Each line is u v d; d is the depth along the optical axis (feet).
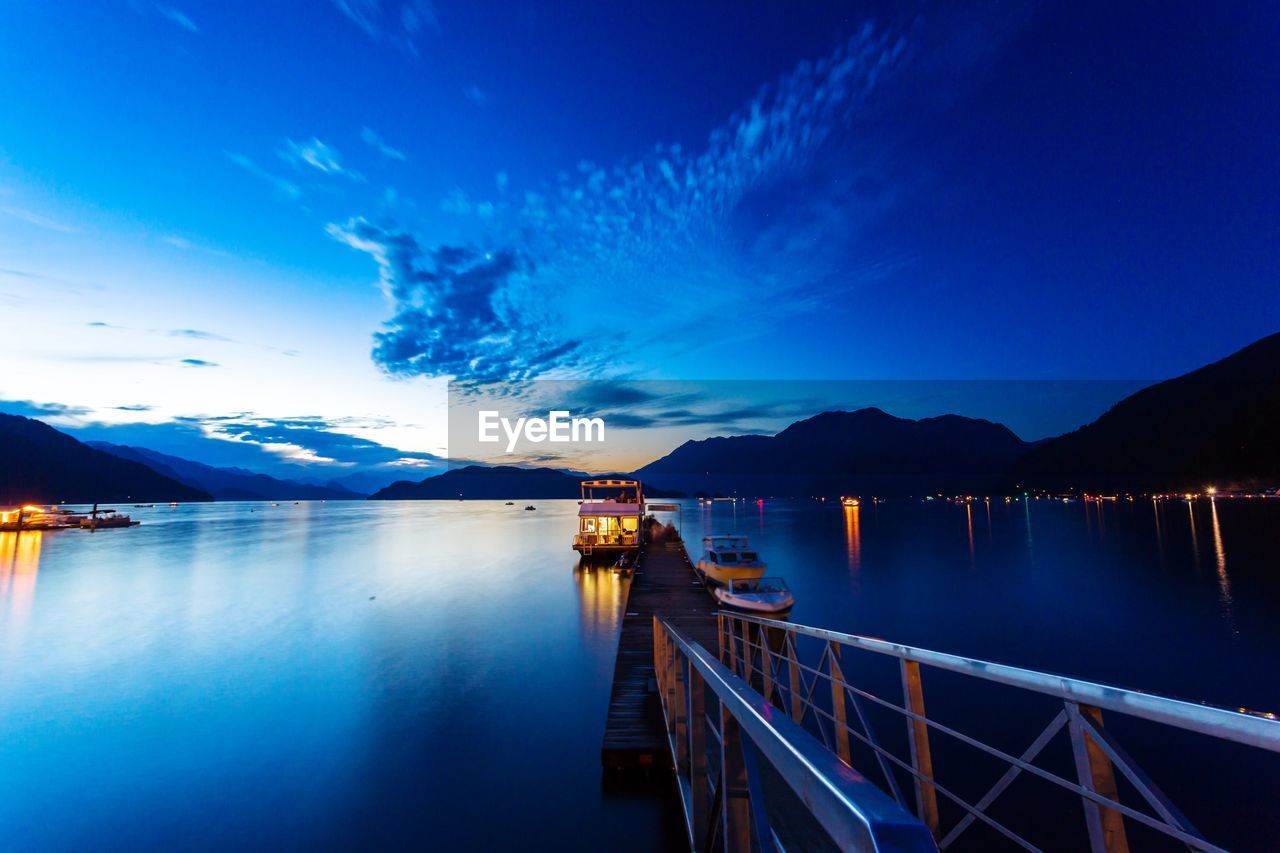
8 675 53.72
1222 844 29.48
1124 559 134.62
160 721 43.04
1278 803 31.71
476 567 127.34
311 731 41.16
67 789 33.76
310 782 34.24
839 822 2.69
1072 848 27.61
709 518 321.52
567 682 50.85
